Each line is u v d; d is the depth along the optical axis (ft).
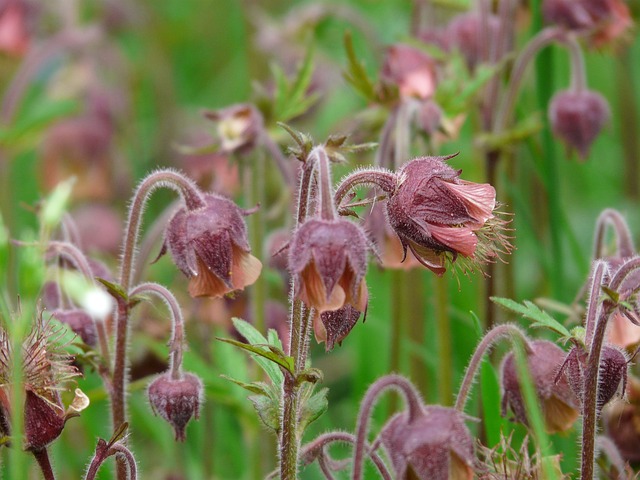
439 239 15.47
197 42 46.57
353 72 24.22
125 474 17.79
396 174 16.01
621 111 34.83
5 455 19.21
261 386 16.35
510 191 25.86
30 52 37.76
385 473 16.46
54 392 15.71
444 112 24.39
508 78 27.50
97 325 18.66
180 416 17.47
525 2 29.99
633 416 18.90
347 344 31.30
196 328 26.63
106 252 33.24
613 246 21.04
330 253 14.62
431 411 15.74
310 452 16.71
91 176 35.86
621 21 26.99
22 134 31.27
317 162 15.14
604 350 15.99
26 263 13.61
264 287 23.72
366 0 38.81
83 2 43.52
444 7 33.65
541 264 27.32
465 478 15.43
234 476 27.94
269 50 35.19
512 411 17.17
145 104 45.32
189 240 16.96
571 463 20.18
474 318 18.45
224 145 24.09
